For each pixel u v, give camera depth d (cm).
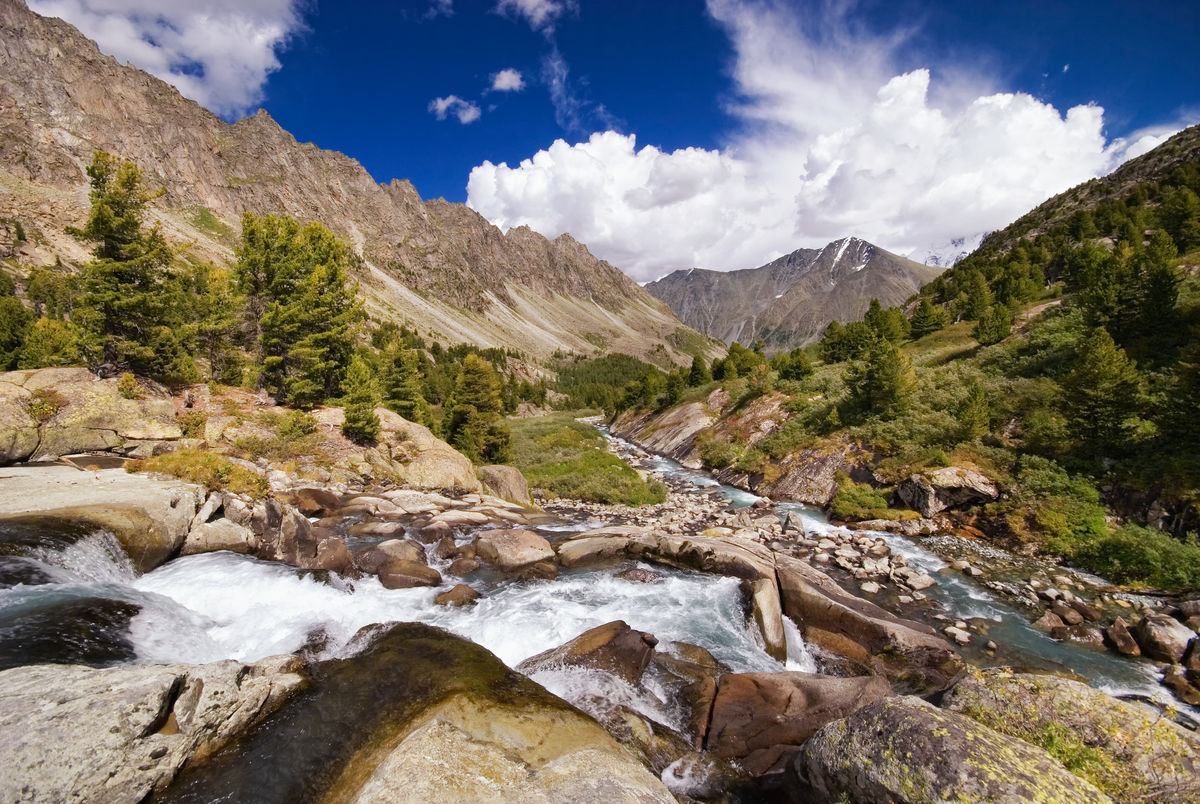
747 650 1351
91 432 2409
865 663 1323
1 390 2264
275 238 3891
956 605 1719
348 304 4194
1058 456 2541
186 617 1206
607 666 1148
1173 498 2031
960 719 655
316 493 2556
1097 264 4247
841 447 3622
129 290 2836
